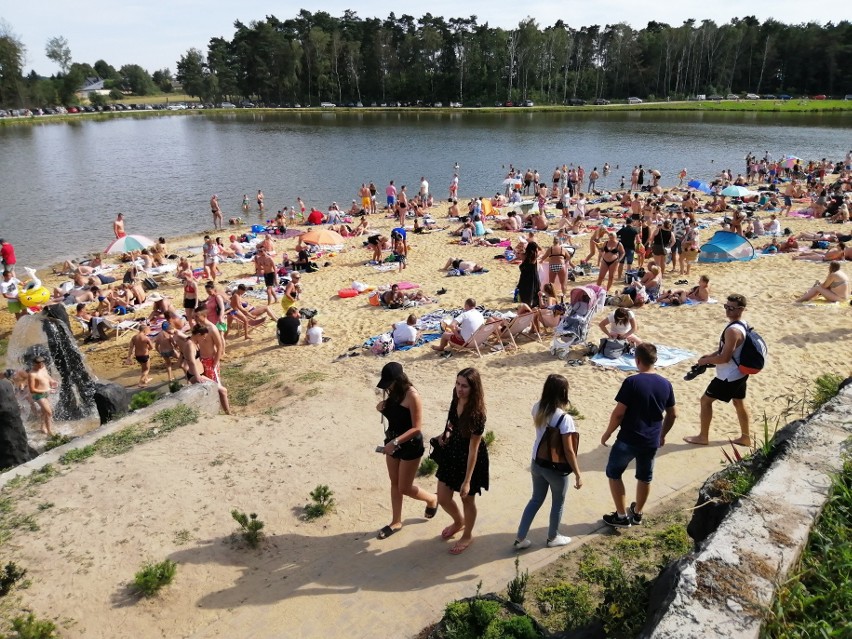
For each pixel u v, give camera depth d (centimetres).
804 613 289
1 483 726
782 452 393
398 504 612
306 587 547
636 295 1469
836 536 321
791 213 2773
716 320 1302
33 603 535
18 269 2369
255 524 610
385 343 1307
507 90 11862
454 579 545
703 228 2488
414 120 9306
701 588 296
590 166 4900
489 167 4919
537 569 548
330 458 781
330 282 1962
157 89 17975
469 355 1239
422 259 2198
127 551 597
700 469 711
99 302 1784
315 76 12131
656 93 12294
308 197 3878
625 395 561
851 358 1053
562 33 11706
